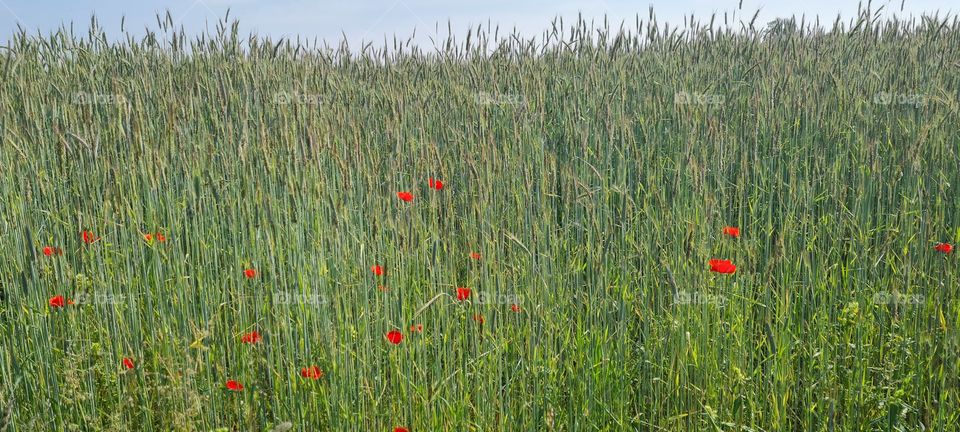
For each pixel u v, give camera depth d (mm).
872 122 4176
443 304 2754
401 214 2867
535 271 2807
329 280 2807
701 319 2766
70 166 3525
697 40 6418
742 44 6082
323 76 4883
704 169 3223
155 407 2730
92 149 2896
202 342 2682
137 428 2670
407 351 2643
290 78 4727
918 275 3104
